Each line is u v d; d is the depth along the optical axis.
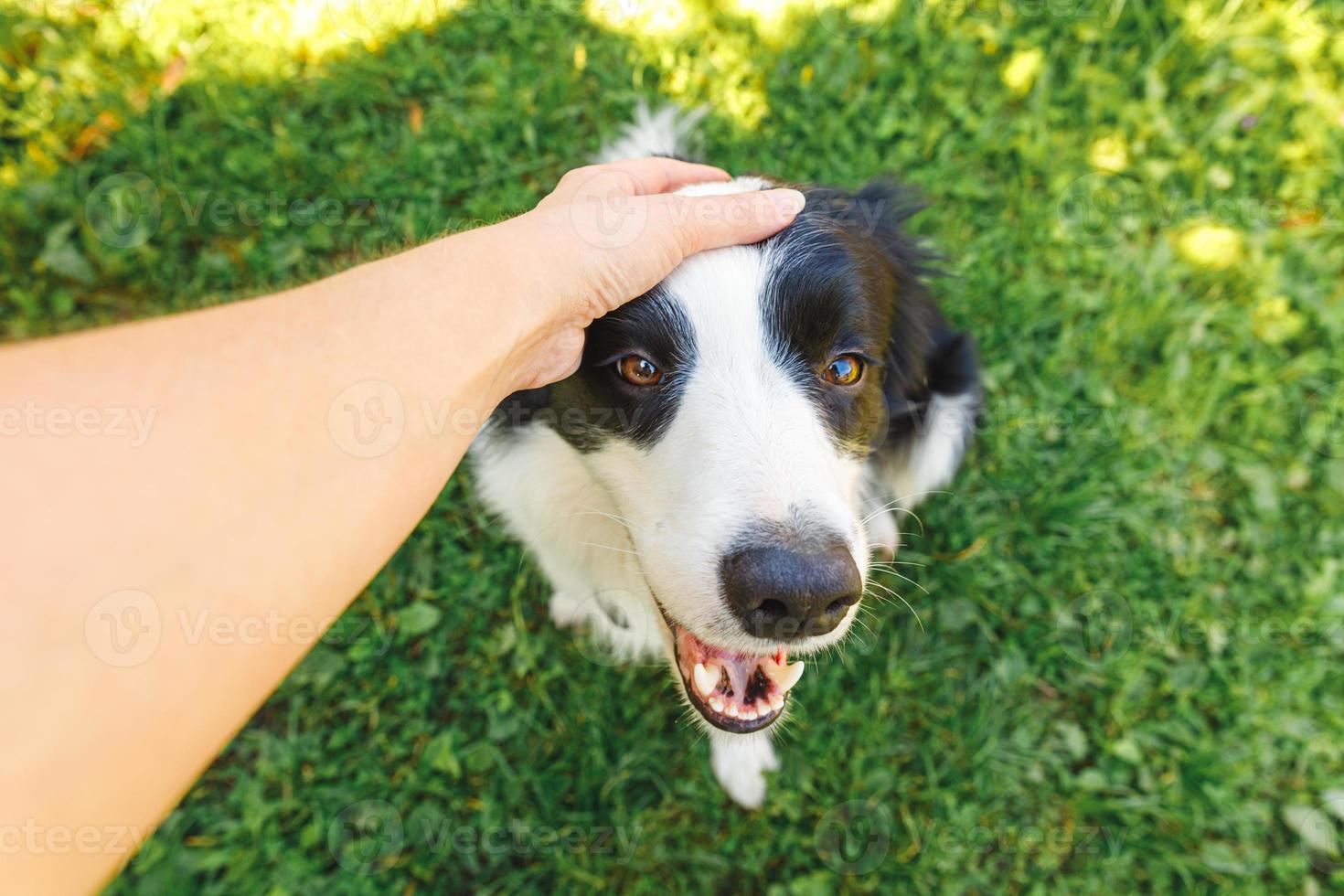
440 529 0.40
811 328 0.25
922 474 0.38
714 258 0.25
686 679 0.27
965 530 0.41
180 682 0.14
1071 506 0.41
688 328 0.24
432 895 0.36
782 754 0.38
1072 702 0.40
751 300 0.25
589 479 0.30
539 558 0.34
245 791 0.35
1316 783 0.38
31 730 0.13
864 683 0.39
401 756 0.38
